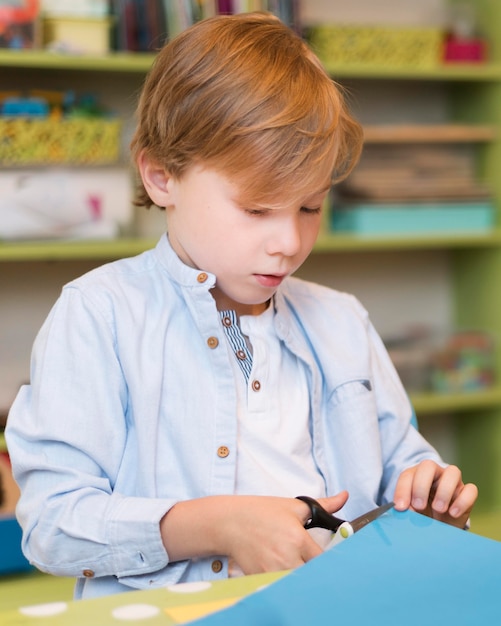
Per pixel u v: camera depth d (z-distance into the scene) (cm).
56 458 88
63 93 233
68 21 222
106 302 95
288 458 96
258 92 85
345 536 73
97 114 233
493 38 272
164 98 90
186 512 82
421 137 257
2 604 205
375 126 273
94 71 249
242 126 84
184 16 224
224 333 96
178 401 94
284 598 55
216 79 86
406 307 290
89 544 84
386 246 251
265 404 97
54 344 92
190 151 87
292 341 102
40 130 216
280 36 92
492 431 281
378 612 54
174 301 97
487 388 271
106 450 90
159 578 85
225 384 94
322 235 251
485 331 280
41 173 216
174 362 95
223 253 88
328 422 104
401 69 253
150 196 97
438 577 59
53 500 86
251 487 93
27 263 249
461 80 279
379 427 109
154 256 100
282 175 84
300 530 78
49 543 85
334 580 58
